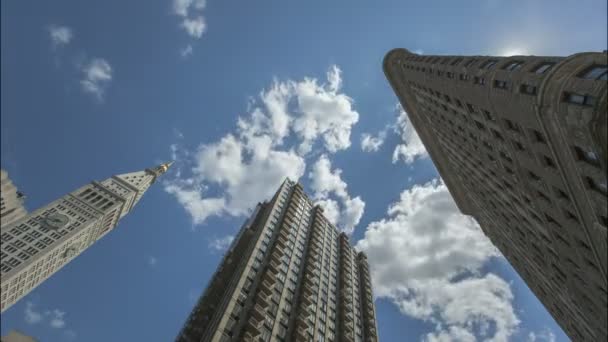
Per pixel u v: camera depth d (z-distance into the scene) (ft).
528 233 152.35
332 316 191.83
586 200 84.74
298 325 151.43
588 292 118.11
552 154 89.86
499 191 154.61
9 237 337.11
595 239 89.15
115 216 458.50
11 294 318.86
